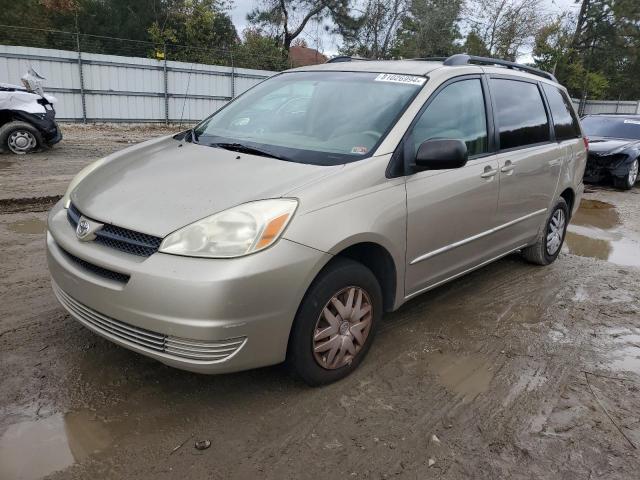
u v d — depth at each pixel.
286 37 34.88
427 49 31.14
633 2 41.38
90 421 2.67
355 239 2.83
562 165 5.04
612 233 7.29
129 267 2.50
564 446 2.69
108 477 2.32
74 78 18.89
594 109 37.28
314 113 3.61
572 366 3.47
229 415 2.77
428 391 3.09
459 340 3.72
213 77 21.95
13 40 23.05
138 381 3.00
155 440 2.56
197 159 3.21
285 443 2.59
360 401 2.94
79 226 2.80
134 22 31.53
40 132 11.05
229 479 2.35
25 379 2.96
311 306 2.75
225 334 2.44
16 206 6.68
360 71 3.91
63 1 29.88
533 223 4.81
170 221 2.57
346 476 2.40
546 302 4.50
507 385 3.21
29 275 4.38
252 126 3.72
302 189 2.72
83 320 2.81
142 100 20.50
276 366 3.22
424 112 3.44
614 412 3.00
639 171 11.62
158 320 2.45
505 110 4.27
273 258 2.50
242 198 2.64
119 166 3.34
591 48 44.03
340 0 32.84
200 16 30.70
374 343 3.59
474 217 3.82
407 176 3.22
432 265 3.55
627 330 4.06
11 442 2.48
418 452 2.58
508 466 2.53
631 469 2.56
